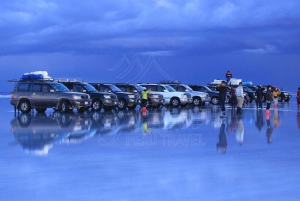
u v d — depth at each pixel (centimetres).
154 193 760
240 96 2761
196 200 717
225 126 1914
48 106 2770
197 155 1152
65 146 1305
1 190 778
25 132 1659
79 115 2605
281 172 934
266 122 2116
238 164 1025
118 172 934
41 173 922
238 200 716
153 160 1077
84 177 884
